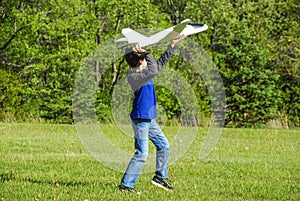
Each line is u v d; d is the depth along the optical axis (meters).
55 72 66.31
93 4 70.94
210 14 73.00
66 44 67.50
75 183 16.16
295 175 20.00
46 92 62.44
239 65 62.97
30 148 26.50
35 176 17.38
